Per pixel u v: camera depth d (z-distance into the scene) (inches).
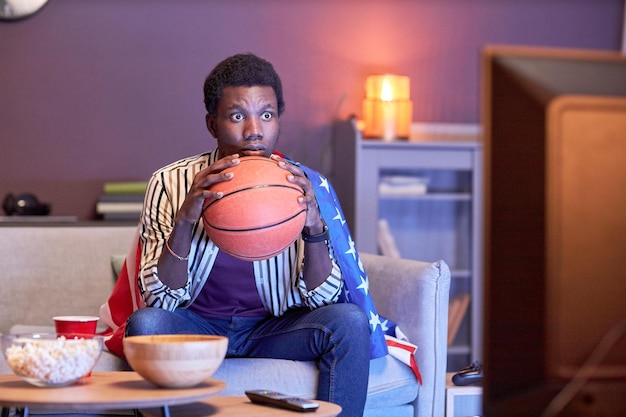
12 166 163.0
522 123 31.6
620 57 31.7
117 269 115.3
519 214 31.6
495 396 33.0
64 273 116.3
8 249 115.6
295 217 66.6
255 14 173.3
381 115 167.6
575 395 32.2
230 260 82.1
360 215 162.7
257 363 81.0
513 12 184.5
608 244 31.1
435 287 89.5
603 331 31.3
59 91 164.9
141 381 62.5
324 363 78.8
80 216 165.3
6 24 162.9
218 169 67.9
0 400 54.1
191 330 80.1
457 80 182.5
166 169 84.4
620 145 31.2
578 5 187.3
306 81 176.1
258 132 76.1
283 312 86.0
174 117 169.3
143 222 82.6
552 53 32.1
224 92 76.5
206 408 60.8
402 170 166.7
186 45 170.1
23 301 115.3
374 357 84.9
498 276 31.7
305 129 176.1
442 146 164.9
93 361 60.2
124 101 167.3
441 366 89.2
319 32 176.4
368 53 178.5
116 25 167.0
